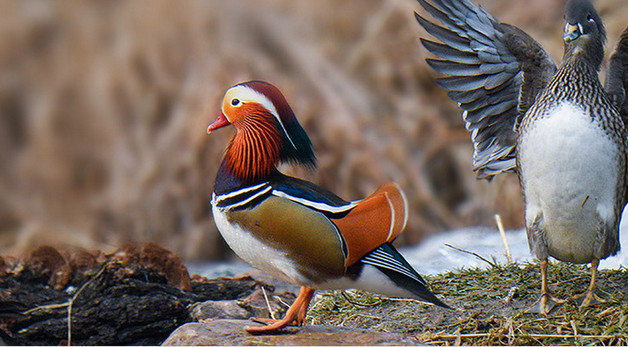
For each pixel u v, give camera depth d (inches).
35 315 340.2
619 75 317.1
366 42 574.6
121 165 561.6
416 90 563.2
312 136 536.4
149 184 544.1
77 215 557.9
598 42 313.1
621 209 311.4
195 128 542.0
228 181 279.6
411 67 564.7
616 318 303.7
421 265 435.8
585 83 304.5
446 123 550.9
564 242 313.0
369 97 559.5
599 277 340.5
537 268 356.5
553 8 599.2
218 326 287.1
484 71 343.3
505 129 348.2
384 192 268.2
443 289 347.3
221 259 519.5
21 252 495.8
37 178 580.4
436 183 539.5
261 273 419.5
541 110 306.3
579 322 302.5
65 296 358.6
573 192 300.7
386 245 274.2
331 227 267.3
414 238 514.3
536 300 326.3
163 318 347.6
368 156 532.1
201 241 521.7
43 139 582.9
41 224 548.7
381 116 551.5
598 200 301.6
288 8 594.6
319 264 270.1
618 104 316.5
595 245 310.2
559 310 315.3
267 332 279.9
